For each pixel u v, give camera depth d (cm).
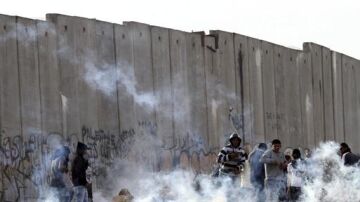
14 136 2200
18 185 2192
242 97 3155
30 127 2250
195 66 2919
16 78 2220
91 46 2473
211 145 2977
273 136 3359
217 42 3028
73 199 2211
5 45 2194
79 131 2411
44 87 2305
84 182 2219
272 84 3369
